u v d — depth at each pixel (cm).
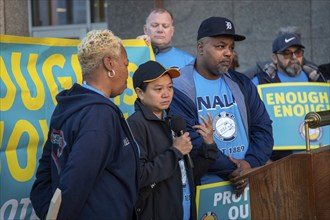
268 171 327
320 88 605
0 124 415
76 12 1154
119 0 1016
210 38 475
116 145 336
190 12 995
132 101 491
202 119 452
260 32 983
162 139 409
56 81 449
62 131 334
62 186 316
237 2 987
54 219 311
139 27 1009
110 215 328
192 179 422
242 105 491
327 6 964
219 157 471
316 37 970
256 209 332
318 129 595
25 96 430
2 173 414
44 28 1162
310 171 312
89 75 349
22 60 437
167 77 419
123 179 336
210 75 486
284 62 622
